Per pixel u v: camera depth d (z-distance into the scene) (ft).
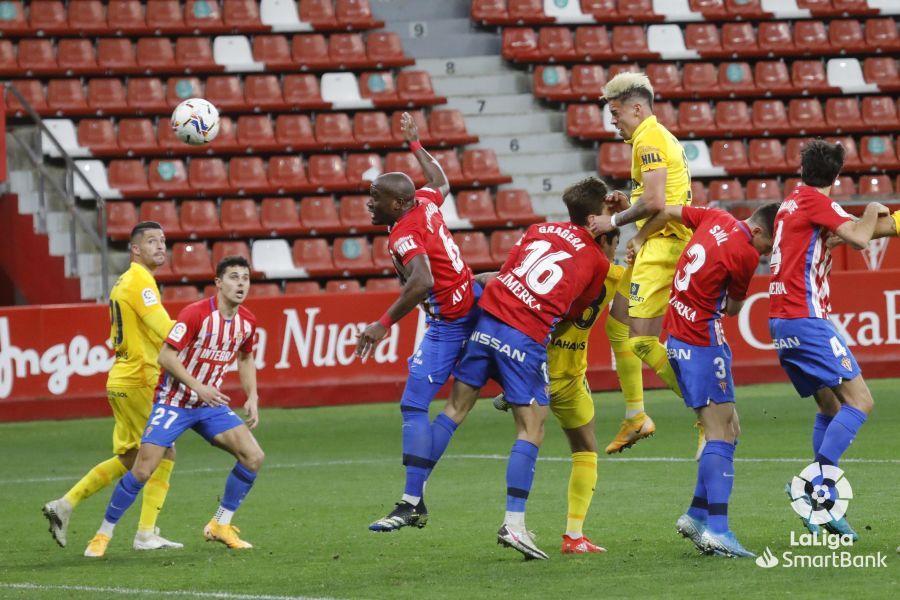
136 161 249.55
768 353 209.67
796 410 179.52
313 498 123.95
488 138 273.13
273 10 282.77
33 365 191.83
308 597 76.89
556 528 102.42
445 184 104.83
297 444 165.48
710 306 86.12
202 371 98.48
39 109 254.06
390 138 266.36
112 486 138.10
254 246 242.37
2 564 93.86
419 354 93.04
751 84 286.66
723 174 268.62
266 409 198.39
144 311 101.40
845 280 207.72
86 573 88.94
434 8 296.71
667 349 88.63
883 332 208.33
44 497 129.49
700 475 87.81
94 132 253.03
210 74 270.46
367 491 127.44
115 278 236.02
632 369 113.50
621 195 96.32
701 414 86.74
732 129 276.00
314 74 276.21
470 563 87.61
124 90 264.72
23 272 238.07
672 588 75.41
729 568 81.30
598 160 270.67
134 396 101.24
